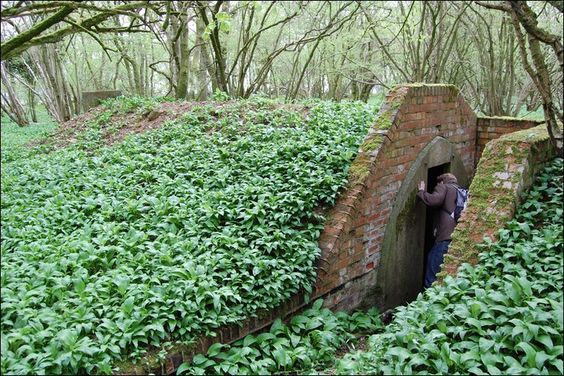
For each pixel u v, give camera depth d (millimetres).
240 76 11492
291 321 5098
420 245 7551
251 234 5301
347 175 6141
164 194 6113
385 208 6555
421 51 13250
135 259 4848
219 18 5730
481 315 4184
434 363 3838
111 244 5168
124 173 6891
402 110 6613
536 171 5770
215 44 10867
